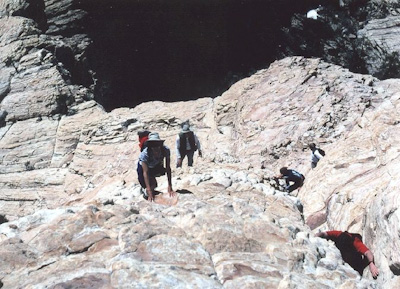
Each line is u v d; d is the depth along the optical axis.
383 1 29.64
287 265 5.06
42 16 33.03
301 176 11.40
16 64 28.09
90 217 5.45
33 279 4.52
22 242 5.13
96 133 23.00
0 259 4.77
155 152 7.06
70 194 21.08
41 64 28.02
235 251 5.22
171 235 5.29
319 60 21.47
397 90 17.95
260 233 5.60
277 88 19.72
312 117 17.03
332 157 9.42
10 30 29.84
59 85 26.84
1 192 22.27
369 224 5.95
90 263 4.70
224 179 8.53
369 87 18.44
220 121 21.30
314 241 5.80
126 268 4.54
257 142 17.22
